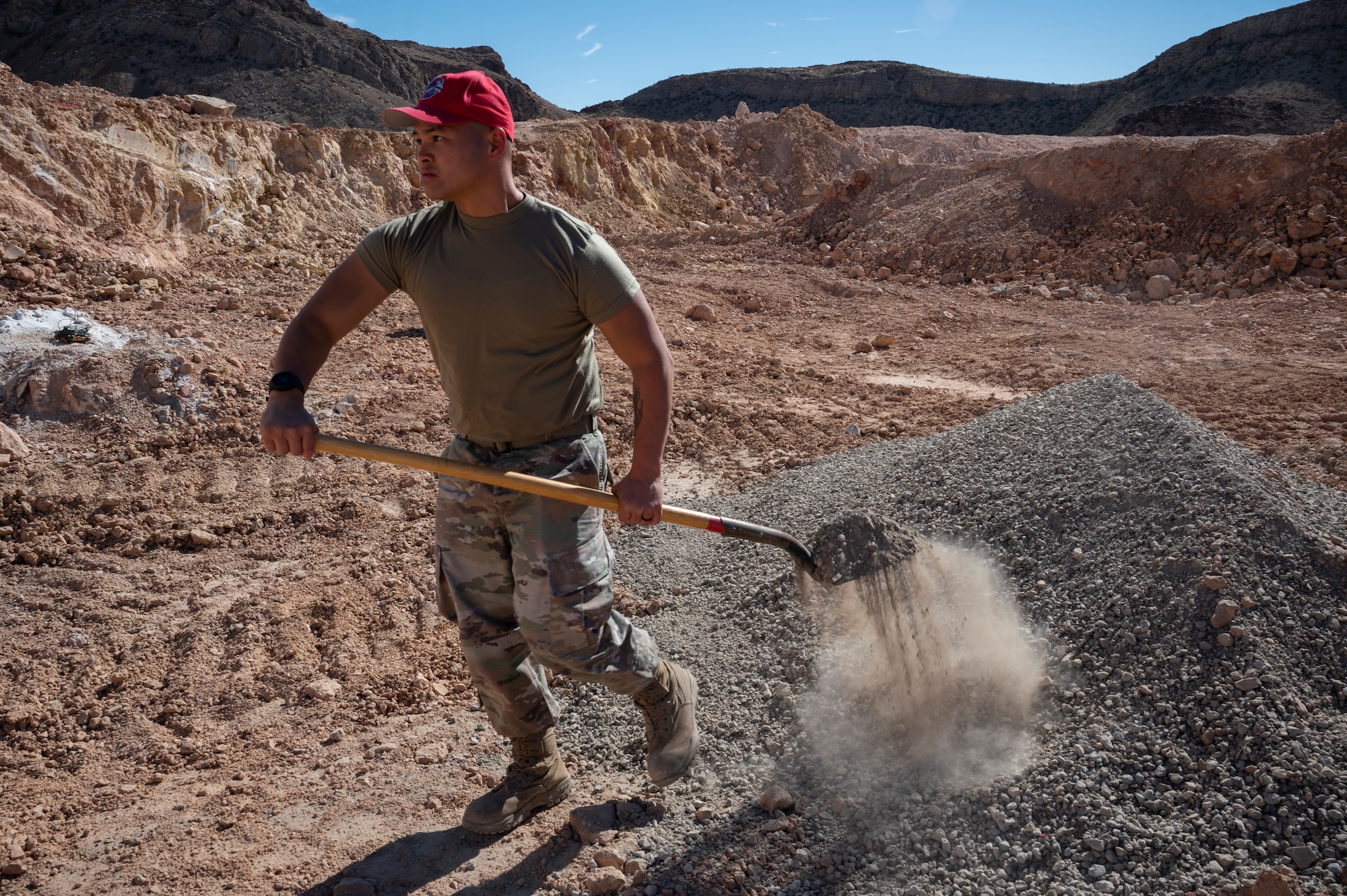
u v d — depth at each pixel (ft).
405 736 10.69
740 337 37.11
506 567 7.91
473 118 6.70
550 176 78.54
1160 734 8.52
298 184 59.16
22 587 14.92
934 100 360.48
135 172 47.57
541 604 7.46
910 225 56.39
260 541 17.13
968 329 39.40
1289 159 45.42
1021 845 7.78
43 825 9.17
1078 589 10.50
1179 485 11.03
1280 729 8.13
